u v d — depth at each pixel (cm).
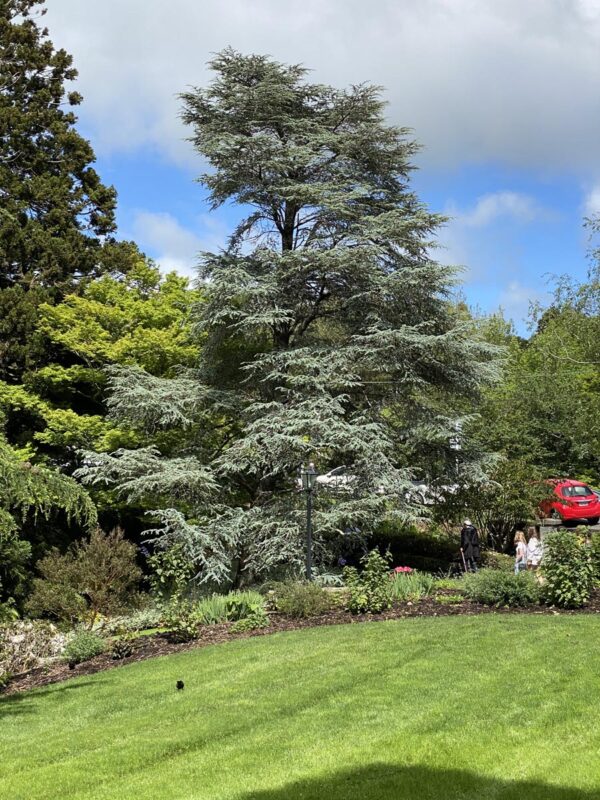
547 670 794
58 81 2545
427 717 668
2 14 2514
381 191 1961
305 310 1997
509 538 2395
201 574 1716
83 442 1962
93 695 924
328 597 1371
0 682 1082
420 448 1978
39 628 1454
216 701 809
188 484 1777
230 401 1869
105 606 1441
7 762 680
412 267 1877
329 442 1723
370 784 523
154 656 1141
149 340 1944
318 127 1934
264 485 1959
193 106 1988
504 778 514
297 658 970
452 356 1859
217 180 1919
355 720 682
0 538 1090
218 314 1811
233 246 2016
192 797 528
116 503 1956
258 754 615
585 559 1302
